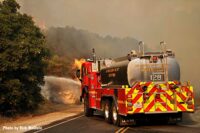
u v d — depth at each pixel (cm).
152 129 1376
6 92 2044
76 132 1348
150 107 1431
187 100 1457
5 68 1981
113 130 1374
